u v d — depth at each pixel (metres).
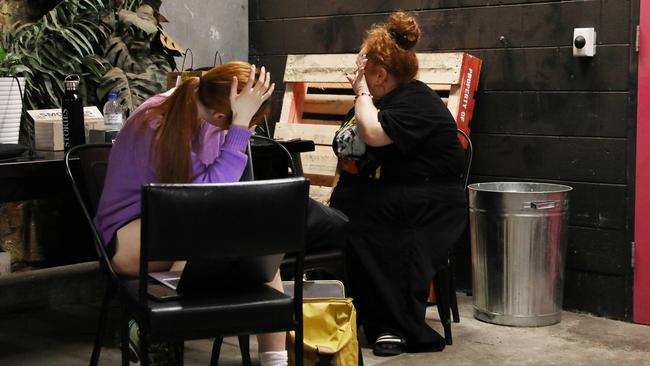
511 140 6.70
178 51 7.06
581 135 6.34
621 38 6.09
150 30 6.75
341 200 5.70
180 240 3.34
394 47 5.45
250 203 3.39
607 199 6.27
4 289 6.32
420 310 5.54
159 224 3.31
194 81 3.95
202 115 3.99
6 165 4.41
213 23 7.82
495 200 6.02
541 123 6.53
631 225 6.17
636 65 6.04
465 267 7.04
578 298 6.49
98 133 5.19
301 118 7.46
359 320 5.69
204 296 3.62
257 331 3.59
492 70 6.74
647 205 6.09
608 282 6.33
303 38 7.74
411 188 5.52
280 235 3.49
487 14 6.73
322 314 4.44
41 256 6.65
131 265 4.02
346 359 4.44
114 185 4.05
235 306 3.53
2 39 6.43
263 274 3.77
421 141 5.42
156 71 6.82
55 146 5.14
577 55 6.24
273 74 7.96
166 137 3.93
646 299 6.16
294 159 5.91
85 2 6.77
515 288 6.08
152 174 3.97
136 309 3.62
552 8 6.39
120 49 6.74
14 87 5.11
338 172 6.48
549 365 5.33
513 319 6.12
